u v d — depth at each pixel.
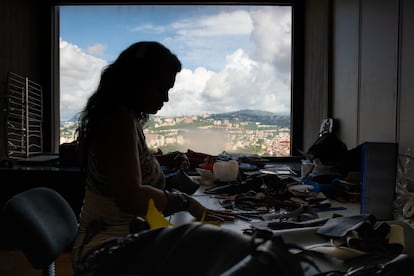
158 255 0.51
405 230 0.96
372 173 1.27
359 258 0.86
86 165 1.20
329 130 2.93
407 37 1.86
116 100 1.16
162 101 1.30
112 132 1.09
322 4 3.21
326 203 1.52
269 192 1.68
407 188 1.56
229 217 1.29
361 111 2.43
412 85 1.81
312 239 0.95
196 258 0.49
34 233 1.15
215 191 1.79
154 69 1.22
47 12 3.87
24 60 3.55
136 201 1.05
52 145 3.94
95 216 1.16
